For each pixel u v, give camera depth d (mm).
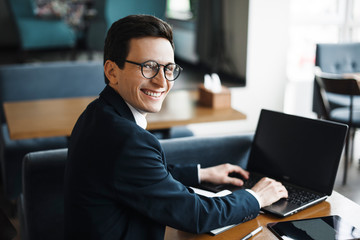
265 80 4785
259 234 1463
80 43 7176
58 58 6691
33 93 3732
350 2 5625
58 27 5867
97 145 1307
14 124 2703
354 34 5793
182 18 6855
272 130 1991
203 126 4559
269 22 4633
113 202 1323
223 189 1804
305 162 1843
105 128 1313
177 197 1356
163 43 1347
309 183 1810
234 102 4738
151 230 1390
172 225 1371
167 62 1355
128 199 1310
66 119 2814
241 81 5250
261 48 4676
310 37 5719
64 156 1848
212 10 6035
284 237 1423
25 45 5727
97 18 5977
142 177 1308
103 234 1315
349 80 3291
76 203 1328
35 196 1825
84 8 6020
